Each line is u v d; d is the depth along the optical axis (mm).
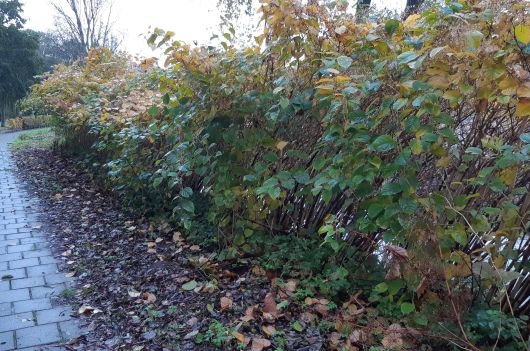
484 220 2342
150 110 3912
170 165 3736
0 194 6418
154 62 3783
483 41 2146
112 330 2791
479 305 2520
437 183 2645
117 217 5059
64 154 9148
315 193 2744
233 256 3602
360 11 3385
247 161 3582
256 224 3627
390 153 2611
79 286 3428
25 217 5273
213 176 3703
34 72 30562
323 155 3062
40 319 2932
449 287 2406
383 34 2615
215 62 3484
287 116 3111
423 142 2305
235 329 2674
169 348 2572
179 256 3836
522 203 2414
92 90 7324
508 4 2098
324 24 3010
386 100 2461
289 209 3385
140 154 4695
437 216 2387
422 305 2498
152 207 4914
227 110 3490
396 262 2389
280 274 3357
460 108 2566
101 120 5379
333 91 2602
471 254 2400
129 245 4203
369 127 2564
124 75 7000
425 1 3395
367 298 2939
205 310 2955
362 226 2559
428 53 2219
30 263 3889
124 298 3176
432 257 2342
